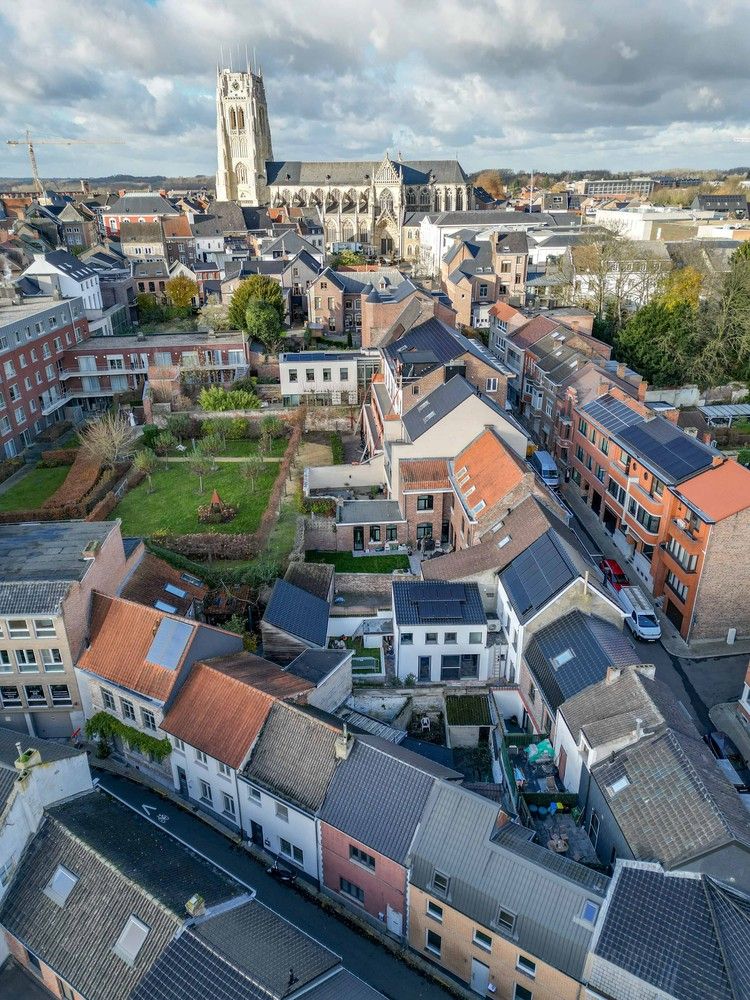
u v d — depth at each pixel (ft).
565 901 89.51
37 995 93.35
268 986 77.97
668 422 192.24
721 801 95.55
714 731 139.44
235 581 170.30
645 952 83.20
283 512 202.28
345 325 362.53
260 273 380.37
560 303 383.45
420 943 104.01
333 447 254.68
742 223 540.11
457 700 143.33
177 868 95.96
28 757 97.81
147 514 204.33
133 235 502.38
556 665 131.64
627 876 90.33
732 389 296.71
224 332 322.96
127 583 154.51
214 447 237.86
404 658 152.87
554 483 232.94
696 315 312.29
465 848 97.09
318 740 112.68
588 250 379.96
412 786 104.37
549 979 89.71
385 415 221.87
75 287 321.52
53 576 132.46
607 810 103.09
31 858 96.78
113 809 105.81
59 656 131.23
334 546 199.72
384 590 176.86
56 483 234.38
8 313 274.16
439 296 326.24
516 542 159.33
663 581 176.55
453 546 198.18
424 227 570.87
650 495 178.50
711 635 165.37
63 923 90.43
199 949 82.43
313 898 112.37
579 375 245.45
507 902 91.71
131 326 379.55
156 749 125.90
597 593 137.69
